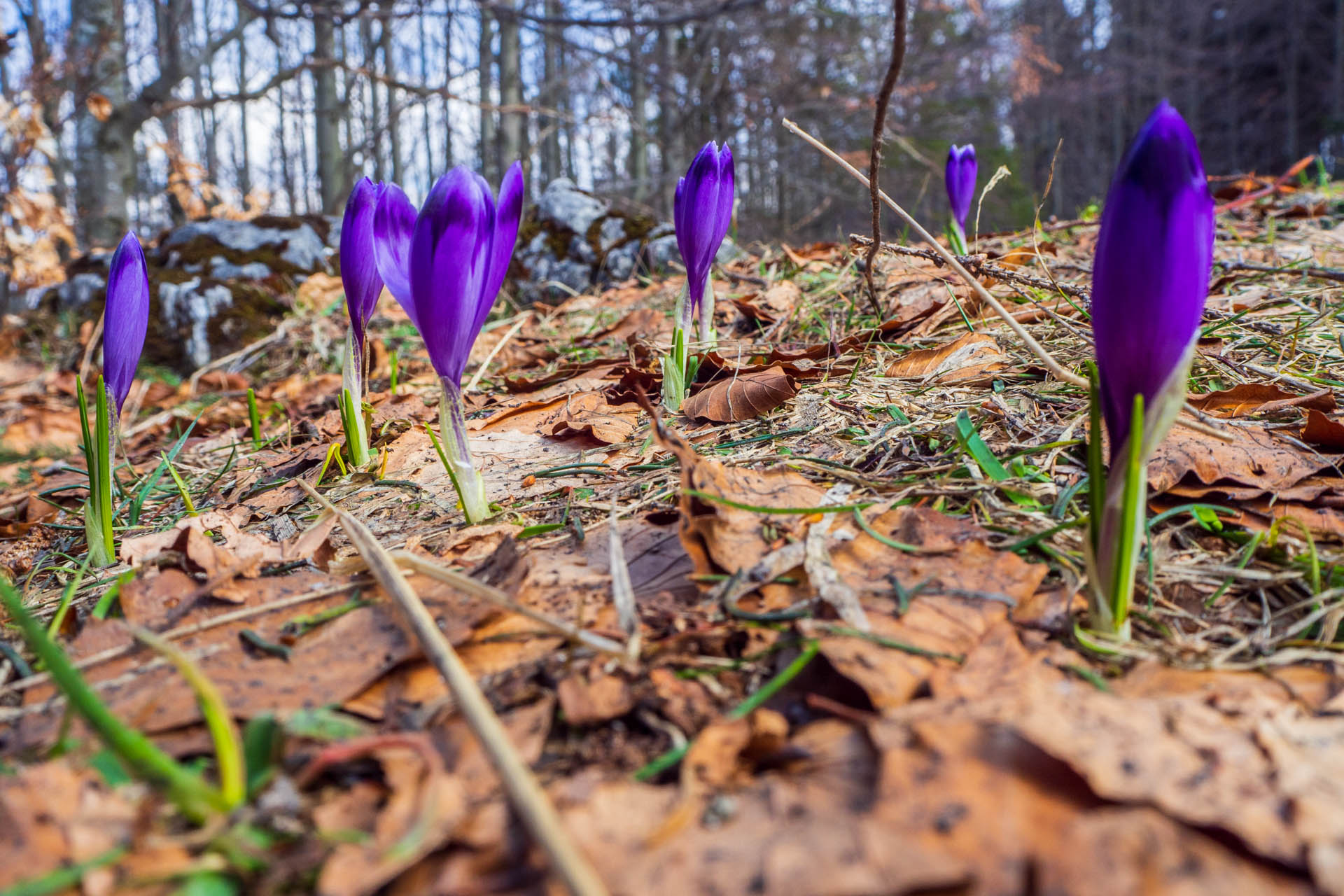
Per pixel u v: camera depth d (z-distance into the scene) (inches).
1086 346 13.5
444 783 5.3
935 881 4.3
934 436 10.7
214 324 29.1
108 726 4.9
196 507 12.9
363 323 12.6
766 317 18.6
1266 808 4.7
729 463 10.6
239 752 5.9
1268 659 6.8
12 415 23.7
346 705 6.5
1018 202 108.4
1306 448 9.5
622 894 4.5
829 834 4.7
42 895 4.6
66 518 14.1
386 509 11.2
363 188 12.0
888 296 17.9
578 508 10.0
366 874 4.7
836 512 8.6
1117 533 6.8
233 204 49.9
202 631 7.5
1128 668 6.7
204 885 4.8
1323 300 15.1
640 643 6.9
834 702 6.4
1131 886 4.3
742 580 7.5
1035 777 5.0
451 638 7.1
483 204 8.7
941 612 7.0
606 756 6.0
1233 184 27.8
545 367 19.5
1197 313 6.4
